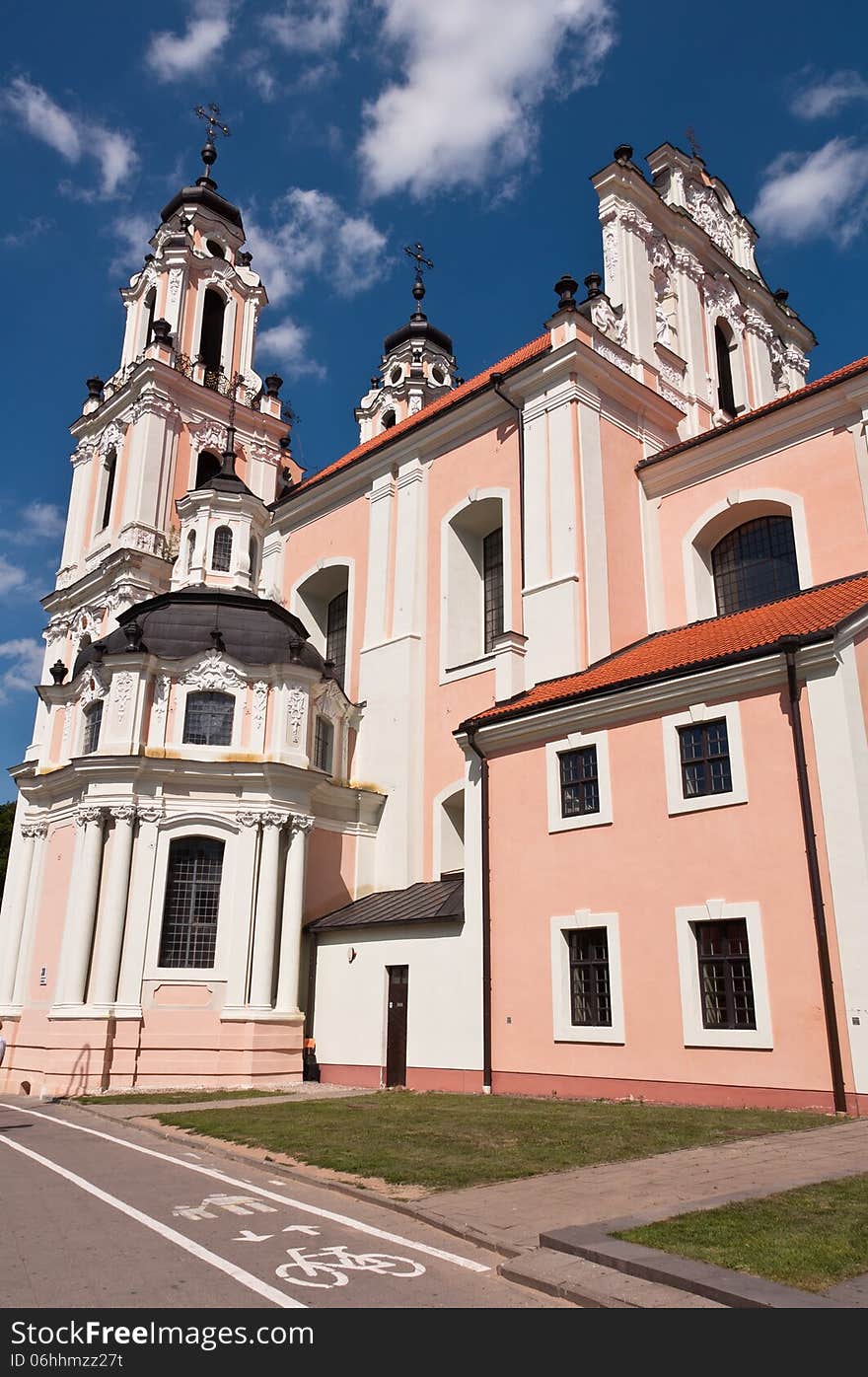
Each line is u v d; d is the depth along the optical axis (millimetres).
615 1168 11328
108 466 48531
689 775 19156
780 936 17016
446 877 28594
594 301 31484
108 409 48500
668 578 29094
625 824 19953
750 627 21656
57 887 28266
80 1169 13023
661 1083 18234
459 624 31109
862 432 25344
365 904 27938
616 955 19469
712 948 18156
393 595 33094
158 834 26125
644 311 33594
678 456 29172
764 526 28047
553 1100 19078
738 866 17875
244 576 36062
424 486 33406
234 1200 10594
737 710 18438
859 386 25297
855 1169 10836
